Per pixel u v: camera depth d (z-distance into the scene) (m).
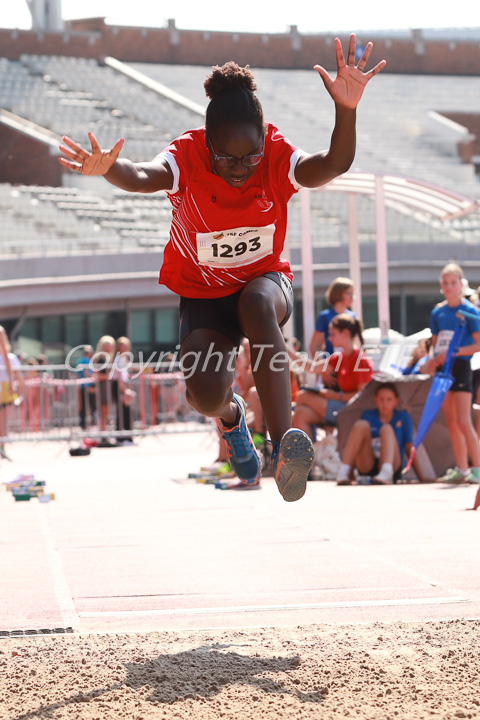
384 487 14.68
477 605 6.04
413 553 8.23
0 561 8.45
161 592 6.79
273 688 4.34
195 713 4.02
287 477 4.95
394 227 60.62
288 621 5.75
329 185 23.25
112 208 61.91
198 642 5.18
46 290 52.09
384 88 89.38
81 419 29.67
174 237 5.69
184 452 25.91
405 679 4.41
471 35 129.62
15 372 28.05
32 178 66.06
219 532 10.09
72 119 72.69
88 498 14.43
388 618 5.76
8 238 56.06
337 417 15.98
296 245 55.09
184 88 85.50
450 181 73.06
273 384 5.11
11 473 19.89
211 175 5.37
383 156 75.81
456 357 14.68
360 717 3.92
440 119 81.50
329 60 91.88
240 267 5.59
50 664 4.77
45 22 89.81
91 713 4.04
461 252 58.56
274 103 82.50
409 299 57.28
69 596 6.74
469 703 4.08
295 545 8.95
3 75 77.50
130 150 69.88
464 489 13.98
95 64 84.69
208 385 5.30
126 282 53.19
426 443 15.62
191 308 5.72
